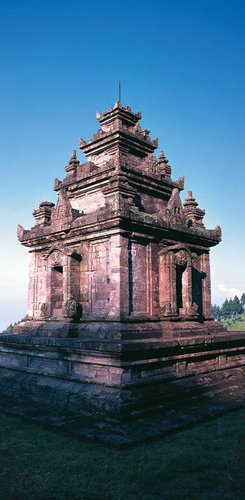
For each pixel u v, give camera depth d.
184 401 15.48
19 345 20.02
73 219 19.70
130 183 20.39
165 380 15.93
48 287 21.09
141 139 22.67
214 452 10.77
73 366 16.84
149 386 15.19
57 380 17.36
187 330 19.19
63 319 19.47
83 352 16.05
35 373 18.84
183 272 20.64
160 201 22.61
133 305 17.77
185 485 8.97
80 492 8.69
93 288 18.73
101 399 14.15
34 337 19.03
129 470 9.66
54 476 9.55
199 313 22.25
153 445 11.33
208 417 13.98
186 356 17.48
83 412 14.41
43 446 11.49
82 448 11.27
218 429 12.59
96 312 18.30
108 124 23.22
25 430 13.05
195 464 9.99
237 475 9.48
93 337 17.00
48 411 14.93
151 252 19.08
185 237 21.16
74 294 19.09
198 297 22.41
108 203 17.81
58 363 17.73
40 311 21.91
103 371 15.27
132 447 11.20
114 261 17.28
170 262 19.27
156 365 16.17
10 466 10.15
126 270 17.33
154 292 18.84
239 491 8.72
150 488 8.88
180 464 9.99
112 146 22.14
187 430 12.77
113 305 17.02
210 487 8.92
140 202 21.11
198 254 23.02
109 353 14.81
